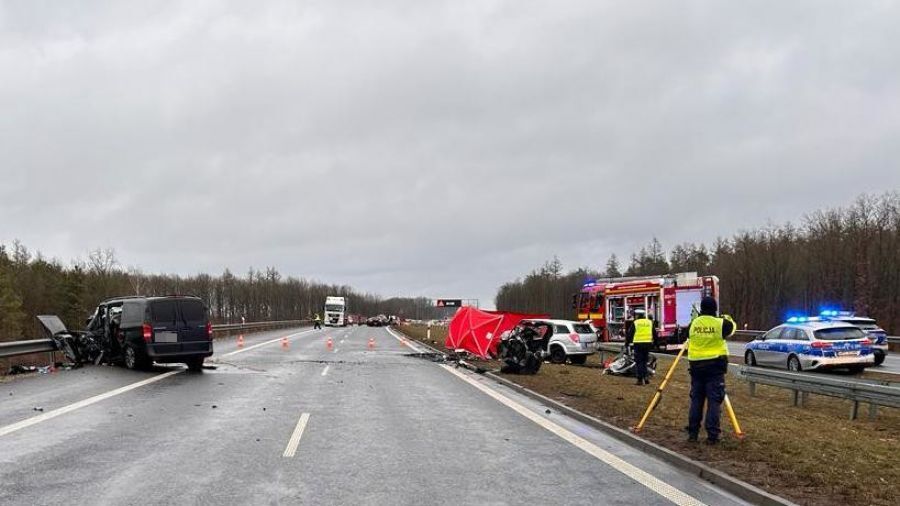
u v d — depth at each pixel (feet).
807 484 22.33
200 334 60.44
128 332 60.49
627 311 98.43
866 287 179.52
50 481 21.86
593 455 27.43
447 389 49.98
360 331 198.29
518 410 39.91
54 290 202.90
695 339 29.43
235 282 388.78
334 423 33.83
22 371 58.80
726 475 23.13
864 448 28.12
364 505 19.60
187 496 20.21
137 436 29.78
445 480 22.75
